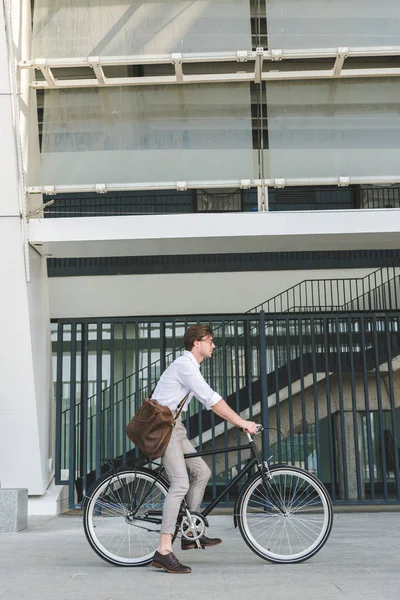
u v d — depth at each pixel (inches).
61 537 233.1
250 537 165.3
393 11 303.4
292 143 305.4
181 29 303.4
